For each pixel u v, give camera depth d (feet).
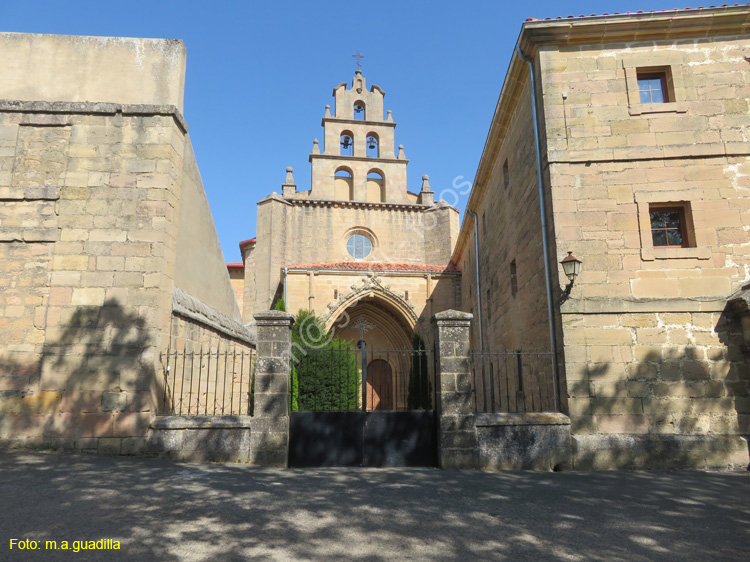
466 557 14.06
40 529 15.33
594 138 31.73
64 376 27.71
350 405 49.78
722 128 31.17
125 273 29.14
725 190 30.40
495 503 19.45
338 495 20.36
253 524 16.44
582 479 24.08
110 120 30.94
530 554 14.33
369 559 13.83
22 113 30.58
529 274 37.01
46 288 28.73
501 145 48.24
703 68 32.12
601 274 29.94
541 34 32.99
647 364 28.68
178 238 34.58
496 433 26.81
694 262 29.73
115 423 27.20
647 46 32.73
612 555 14.32
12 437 27.04
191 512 17.53
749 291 27.91
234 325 47.09
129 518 16.67
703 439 27.17
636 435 27.55
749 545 15.12
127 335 28.32
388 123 103.24
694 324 29.04
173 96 32.24
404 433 27.48
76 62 32.30
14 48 32.19
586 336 29.12
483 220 60.18
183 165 35.19
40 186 29.81
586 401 28.22
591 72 32.71
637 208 30.66
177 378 32.27
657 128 31.50
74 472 22.79
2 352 27.91
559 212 30.91
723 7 31.45
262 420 26.68
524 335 38.81
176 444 26.81
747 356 28.37
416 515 17.76
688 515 18.10
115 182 30.17
